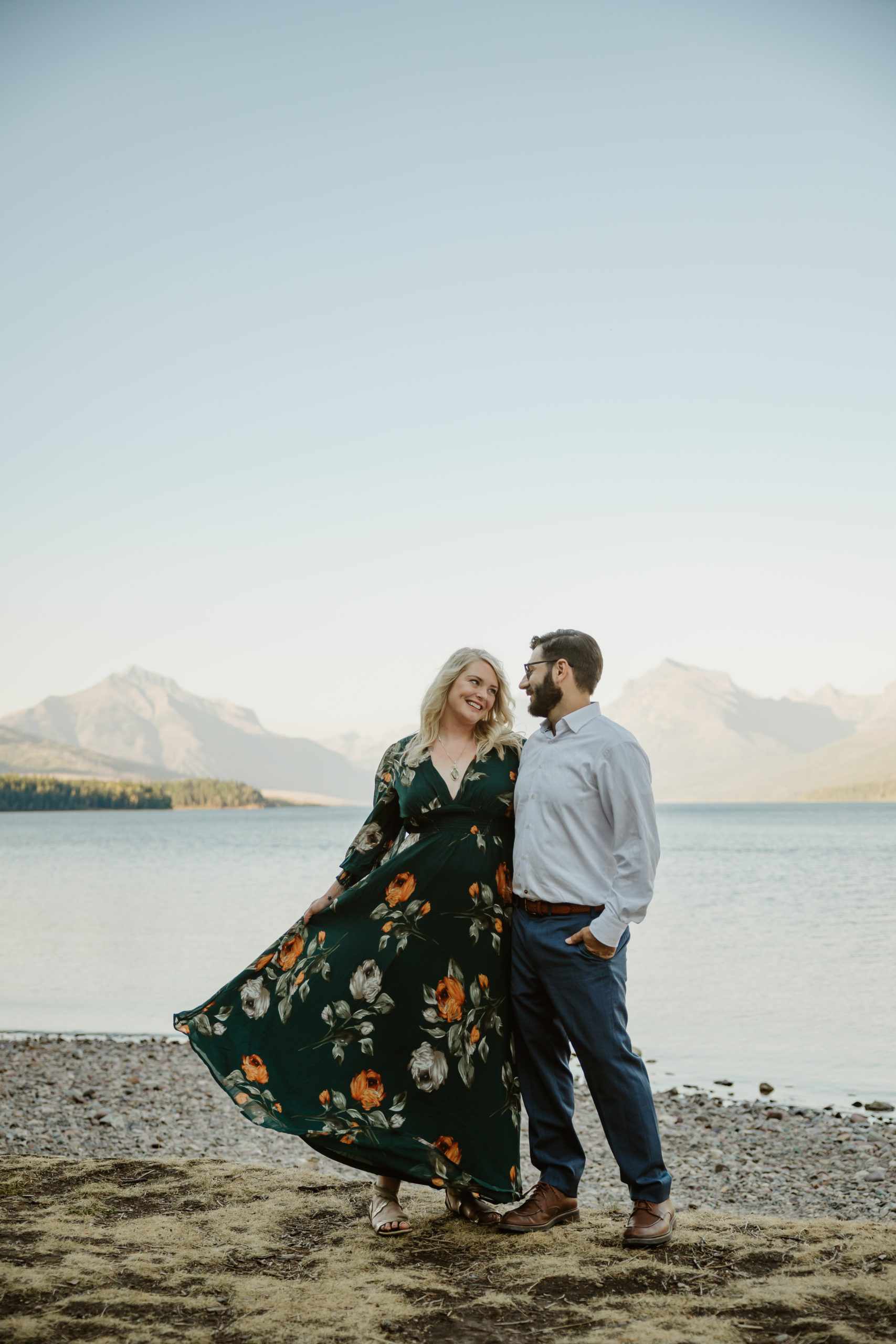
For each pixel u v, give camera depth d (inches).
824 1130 296.4
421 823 137.7
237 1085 128.7
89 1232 123.6
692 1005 489.4
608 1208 139.6
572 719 133.1
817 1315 96.3
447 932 132.8
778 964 621.0
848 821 5255.9
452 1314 99.1
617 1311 98.9
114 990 538.0
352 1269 112.1
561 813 129.5
